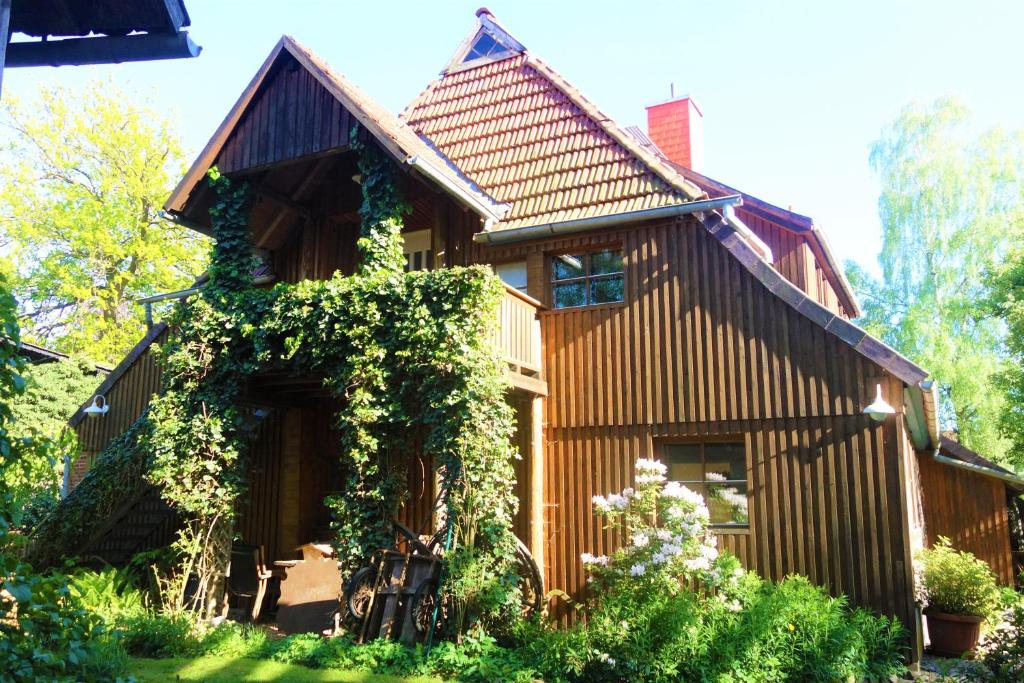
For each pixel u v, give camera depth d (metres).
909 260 24.72
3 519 3.27
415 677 8.20
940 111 24.45
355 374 9.70
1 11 3.90
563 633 8.55
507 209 12.30
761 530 10.04
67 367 21.38
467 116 13.95
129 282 28.20
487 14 14.54
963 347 23.05
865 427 9.69
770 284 10.44
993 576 11.93
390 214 10.89
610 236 11.50
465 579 8.72
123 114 27.92
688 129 17.77
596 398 11.22
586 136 12.48
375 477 9.63
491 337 9.47
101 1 4.65
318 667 8.59
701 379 10.66
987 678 7.17
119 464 11.88
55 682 3.29
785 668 7.96
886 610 9.26
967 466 13.15
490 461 9.19
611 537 10.77
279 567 12.70
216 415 10.67
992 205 23.89
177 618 9.66
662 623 7.97
